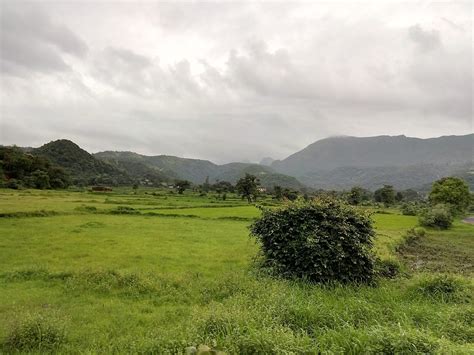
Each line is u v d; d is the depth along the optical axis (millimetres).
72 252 20984
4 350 8281
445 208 53469
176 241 26797
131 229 33188
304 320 9234
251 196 106562
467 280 13438
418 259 26047
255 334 7336
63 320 9852
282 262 14836
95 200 70938
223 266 18219
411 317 9727
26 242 24078
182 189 131750
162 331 9086
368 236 15352
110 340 8898
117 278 14406
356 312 9953
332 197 16328
